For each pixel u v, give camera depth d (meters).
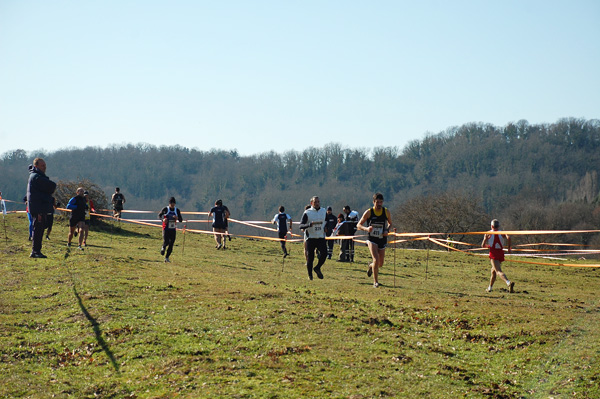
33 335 8.58
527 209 71.06
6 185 70.62
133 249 20.80
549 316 9.99
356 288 13.20
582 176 92.69
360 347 7.86
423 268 21.23
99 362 7.51
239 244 27.27
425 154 107.19
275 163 107.25
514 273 20.88
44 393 6.49
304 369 6.96
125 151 112.94
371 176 102.69
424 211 56.84
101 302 10.21
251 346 7.79
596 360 7.17
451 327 9.23
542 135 105.06
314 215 14.59
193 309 9.86
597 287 17.25
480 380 6.80
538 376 6.86
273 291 11.70
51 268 13.71
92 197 30.56
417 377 6.79
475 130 111.19
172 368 7.09
